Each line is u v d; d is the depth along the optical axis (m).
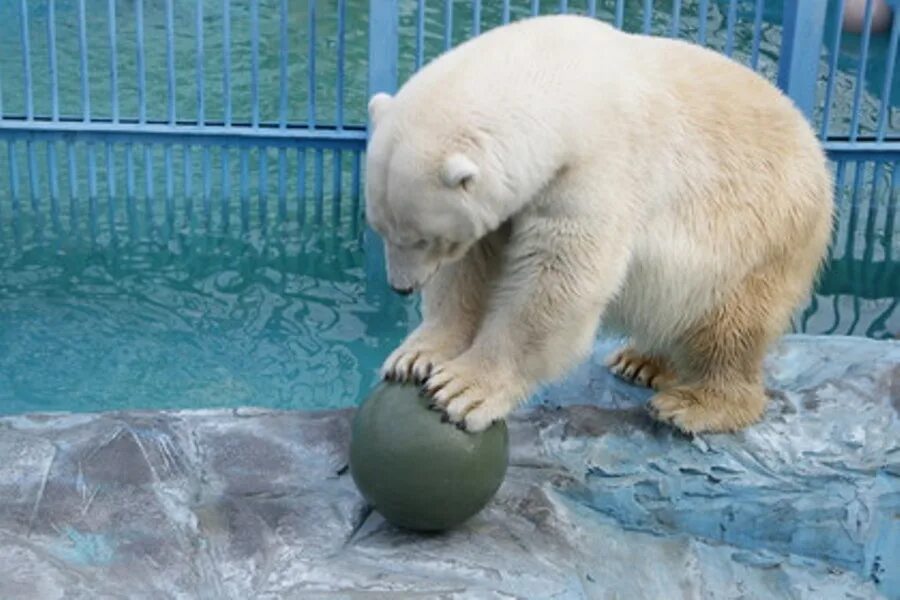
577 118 5.53
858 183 10.72
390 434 5.50
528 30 5.77
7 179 10.91
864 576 6.16
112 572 5.38
